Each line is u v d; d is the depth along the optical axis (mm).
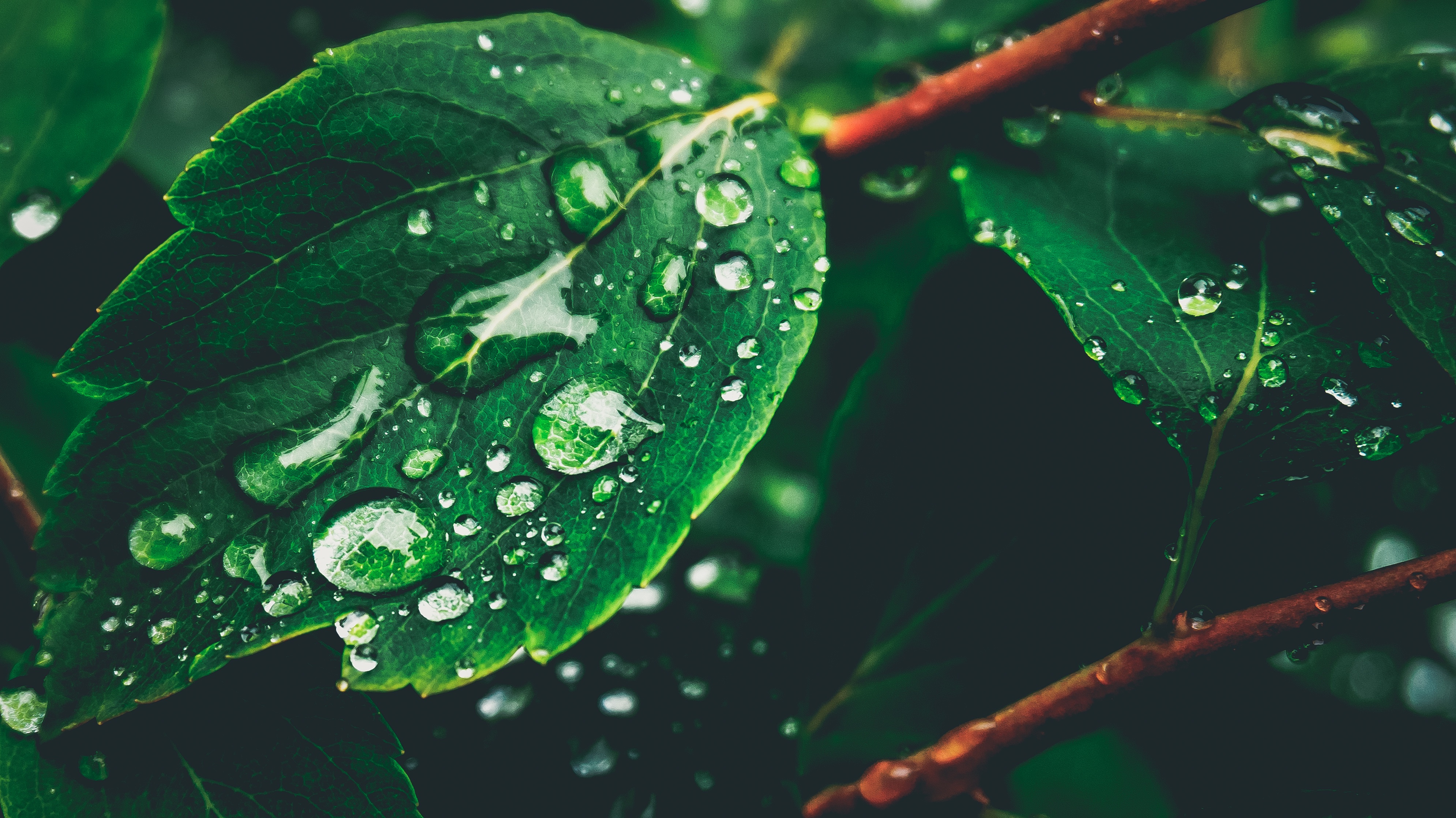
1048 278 127
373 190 121
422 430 120
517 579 119
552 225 123
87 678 115
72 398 142
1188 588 127
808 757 133
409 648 118
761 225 126
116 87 130
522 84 125
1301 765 128
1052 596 131
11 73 128
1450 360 121
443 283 122
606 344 122
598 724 133
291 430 119
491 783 129
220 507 118
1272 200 132
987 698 132
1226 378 124
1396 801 125
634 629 138
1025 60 129
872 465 136
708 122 127
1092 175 133
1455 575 119
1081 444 133
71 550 116
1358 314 126
